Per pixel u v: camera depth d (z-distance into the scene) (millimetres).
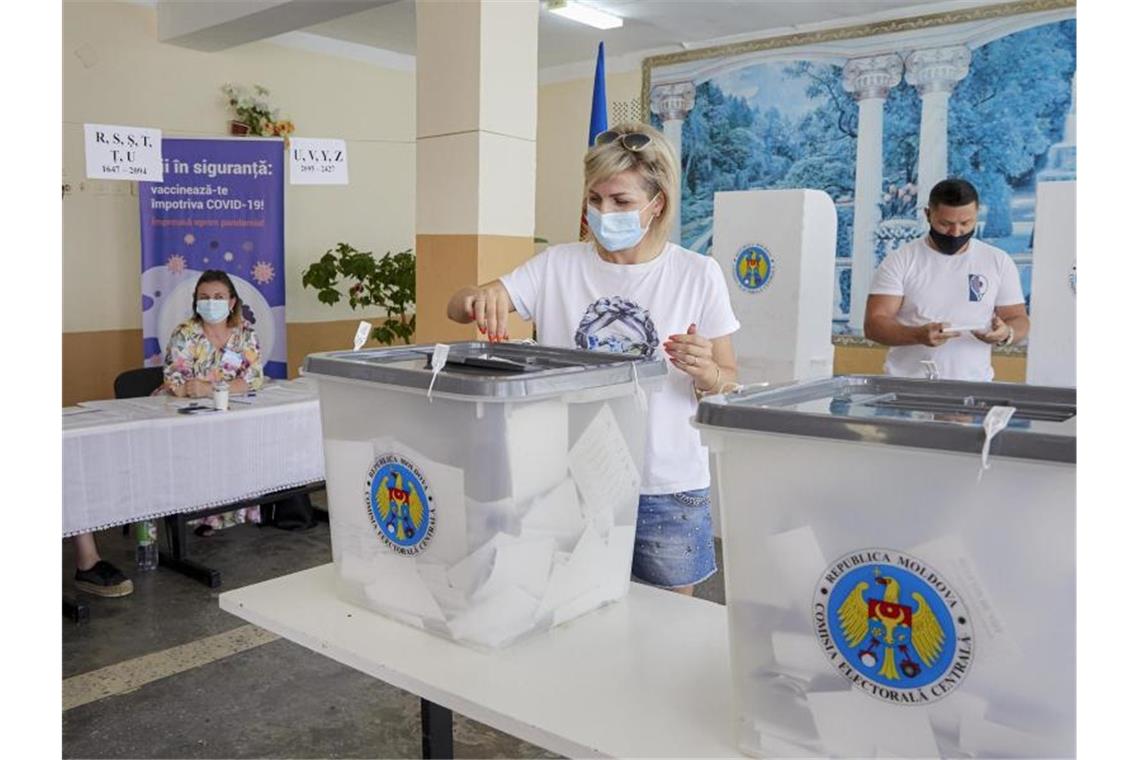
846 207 5301
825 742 802
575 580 1142
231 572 3439
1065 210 2865
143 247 4625
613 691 979
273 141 4781
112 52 4758
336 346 6020
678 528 1566
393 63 6148
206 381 3479
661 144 1493
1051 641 676
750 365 3646
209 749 2186
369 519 1150
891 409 911
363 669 1060
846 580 767
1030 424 774
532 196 3824
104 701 2418
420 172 3766
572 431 1072
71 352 4812
